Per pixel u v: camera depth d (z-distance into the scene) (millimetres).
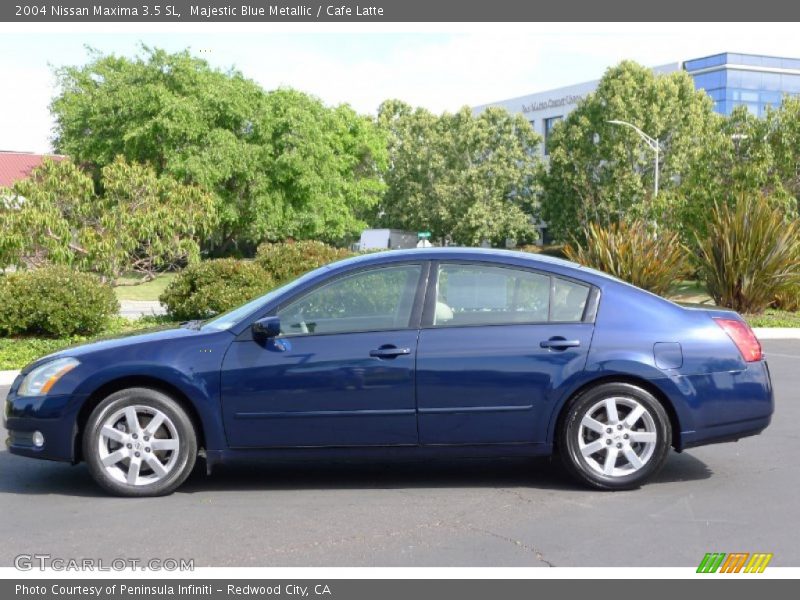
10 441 5922
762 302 21141
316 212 46438
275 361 5762
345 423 5777
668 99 47844
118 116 42625
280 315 5898
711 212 24781
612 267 19531
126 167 17719
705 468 6523
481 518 5312
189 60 42438
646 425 5832
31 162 57188
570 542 4859
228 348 5805
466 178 58844
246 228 46500
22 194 16875
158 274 18906
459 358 5773
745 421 5965
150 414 5809
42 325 14305
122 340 5980
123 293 35094
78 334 14641
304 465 6730
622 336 5855
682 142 47156
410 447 5836
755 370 5992
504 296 5941
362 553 4715
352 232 58312
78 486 6141
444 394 5770
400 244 61156
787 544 4797
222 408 5758
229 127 43781
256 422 5770
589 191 49812
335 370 5750
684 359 5867
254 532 5070
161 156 43000
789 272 20766
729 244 21078
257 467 6680
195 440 5828
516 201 60031
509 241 60750
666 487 5988
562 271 6004
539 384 5777
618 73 48750
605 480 5832
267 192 44906
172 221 17578
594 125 49125
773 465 6598
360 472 6516
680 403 5836
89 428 5746
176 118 40812
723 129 29016
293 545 4844
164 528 5160
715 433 5926
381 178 66375
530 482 6160
